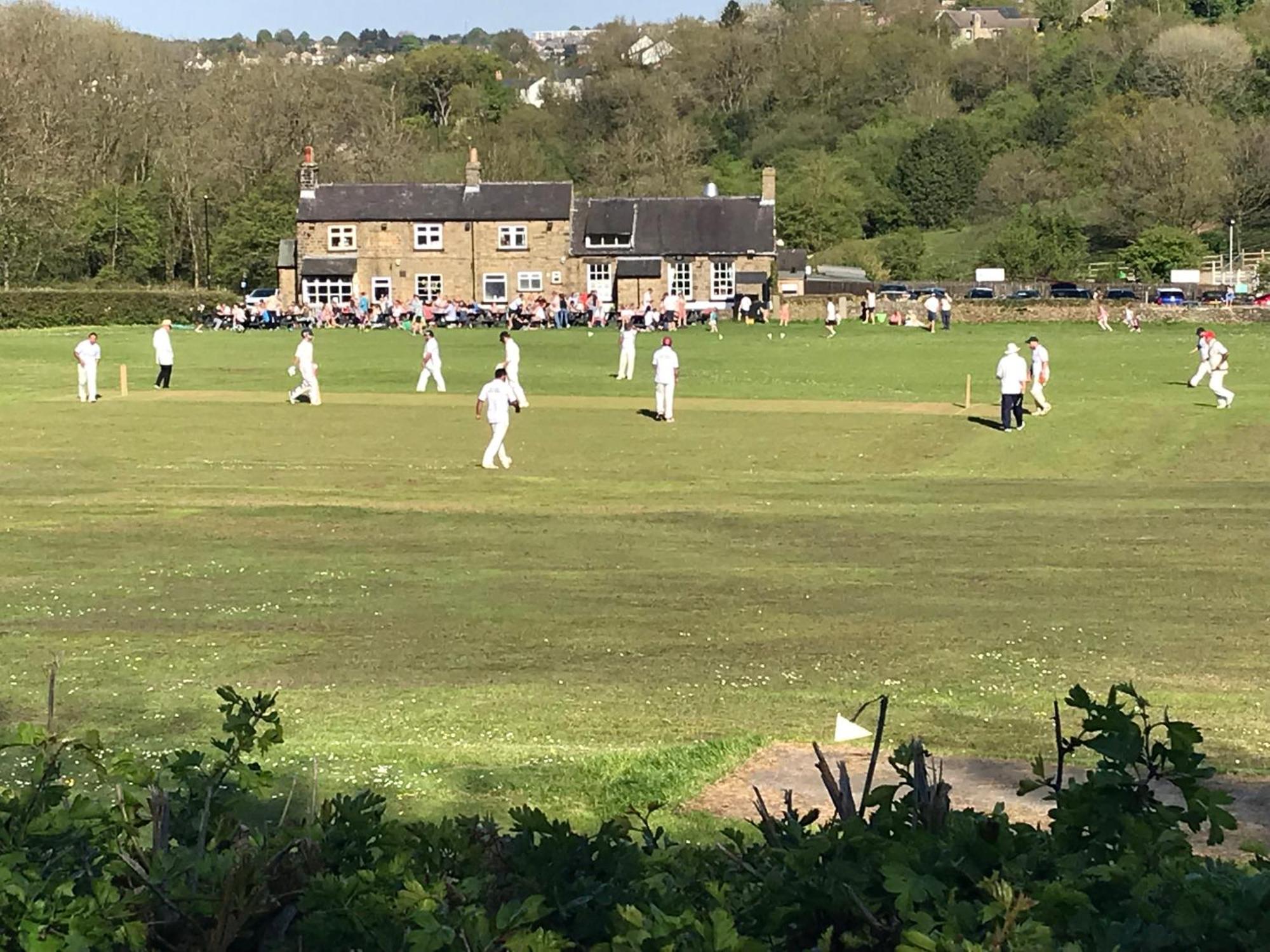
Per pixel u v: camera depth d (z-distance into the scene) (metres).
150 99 109.62
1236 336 68.25
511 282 95.88
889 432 35.84
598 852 5.75
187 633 15.51
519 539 22.16
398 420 37.50
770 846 5.76
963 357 56.97
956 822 5.51
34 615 16.39
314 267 95.38
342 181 111.94
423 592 17.94
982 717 11.91
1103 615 16.61
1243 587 18.36
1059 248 108.00
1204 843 8.52
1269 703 12.52
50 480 28.30
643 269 94.56
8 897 4.97
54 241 91.38
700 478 29.77
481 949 4.86
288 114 111.19
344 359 57.22
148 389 44.84
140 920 5.25
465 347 64.56
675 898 5.27
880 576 19.16
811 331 75.19
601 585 18.52
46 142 92.88
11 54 96.56
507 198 96.12
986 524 23.92
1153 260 103.38
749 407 40.47
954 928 4.74
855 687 13.12
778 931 5.21
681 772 9.86
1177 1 177.50
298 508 25.03
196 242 103.12
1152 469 31.73
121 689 12.98
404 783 9.62
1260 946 4.72
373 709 12.27
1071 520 24.44
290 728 11.52
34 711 12.01
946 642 15.16
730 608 17.00
